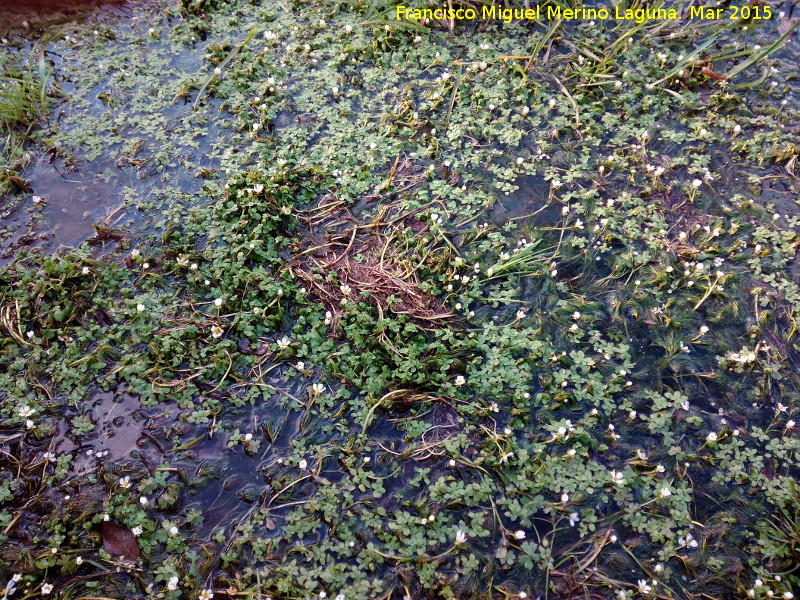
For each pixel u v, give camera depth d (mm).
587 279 1192
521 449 1033
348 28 1496
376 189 1286
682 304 1159
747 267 1199
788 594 933
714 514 999
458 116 1384
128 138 1366
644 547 978
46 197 1284
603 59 1448
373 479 1016
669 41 1505
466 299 1156
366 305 1135
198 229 1225
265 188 1228
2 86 1371
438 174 1315
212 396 1084
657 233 1231
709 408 1077
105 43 1513
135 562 967
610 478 1015
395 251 1207
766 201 1273
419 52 1486
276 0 1592
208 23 1546
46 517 992
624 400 1075
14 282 1172
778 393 1087
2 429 1054
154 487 1011
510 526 990
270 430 1053
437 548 972
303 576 952
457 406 1066
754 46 1492
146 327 1123
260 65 1464
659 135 1360
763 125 1366
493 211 1265
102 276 1171
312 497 1005
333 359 1097
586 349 1122
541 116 1393
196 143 1355
